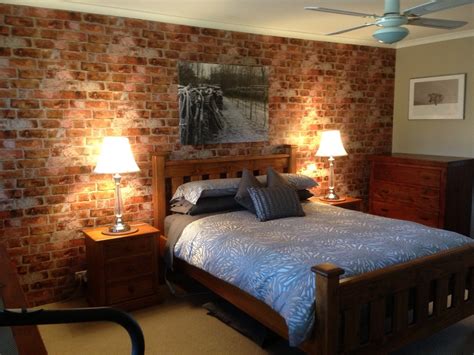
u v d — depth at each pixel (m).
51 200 3.44
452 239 2.89
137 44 3.71
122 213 3.79
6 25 3.13
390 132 5.67
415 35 5.01
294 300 2.22
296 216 3.60
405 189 4.90
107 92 3.61
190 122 4.07
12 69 3.19
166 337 2.95
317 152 4.75
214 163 4.18
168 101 3.93
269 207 3.48
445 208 4.52
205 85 4.11
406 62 5.45
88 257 3.43
